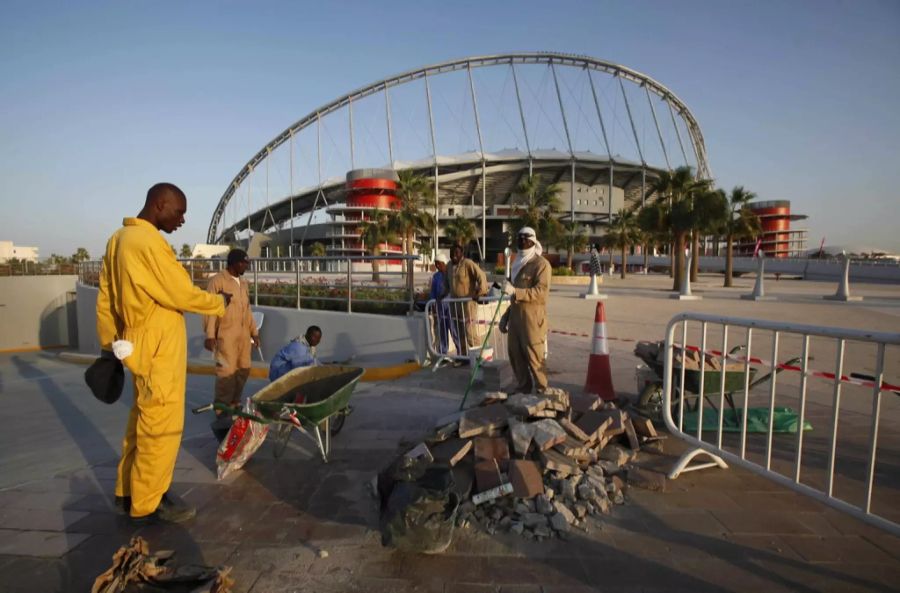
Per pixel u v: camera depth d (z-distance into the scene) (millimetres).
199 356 11305
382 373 7402
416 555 2623
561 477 3268
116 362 3008
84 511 3186
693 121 92875
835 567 2492
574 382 6391
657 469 3693
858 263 45719
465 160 90938
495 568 2510
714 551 2645
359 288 10047
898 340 2297
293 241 105625
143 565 2287
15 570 2531
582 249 72312
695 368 4285
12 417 6262
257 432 3793
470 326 7461
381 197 90250
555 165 92875
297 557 2615
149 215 3094
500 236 100125
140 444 2918
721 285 37344
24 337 24516
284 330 9891
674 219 28734
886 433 4438
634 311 16188
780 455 3934
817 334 2703
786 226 101812
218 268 13672
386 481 3092
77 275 26297
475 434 3564
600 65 79438
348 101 86875
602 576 2438
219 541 2781
